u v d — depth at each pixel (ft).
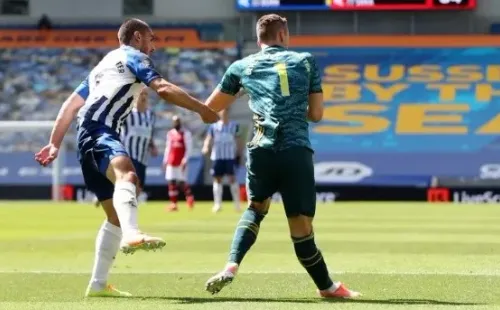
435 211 237.86
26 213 224.74
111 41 374.84
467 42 356.38
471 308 64.03
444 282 83.20
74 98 73.77
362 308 63.72
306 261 70.49
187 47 370.12
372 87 349.00
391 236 151.12
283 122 67.97
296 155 67.82
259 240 139.33
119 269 98.58
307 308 63.57
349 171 320.70
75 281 86.02
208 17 375.04
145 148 153.69
